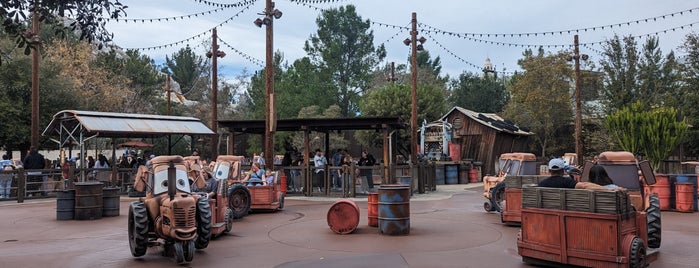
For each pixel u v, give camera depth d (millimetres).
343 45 46250
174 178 8703
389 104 37438
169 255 9180
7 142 30844
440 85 58750
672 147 21953
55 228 12750
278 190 15953
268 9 20859
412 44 24953
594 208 7328
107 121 21906
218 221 11148
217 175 14555
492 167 34688
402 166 21609
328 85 45000
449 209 16312
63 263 8594
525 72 43906
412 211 15750
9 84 30875
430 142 33500
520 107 45344
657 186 15602
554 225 7746
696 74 30531
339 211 11305
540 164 31828
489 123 35656
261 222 13445
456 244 9961
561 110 41812
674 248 9516
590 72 41594
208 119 50594
